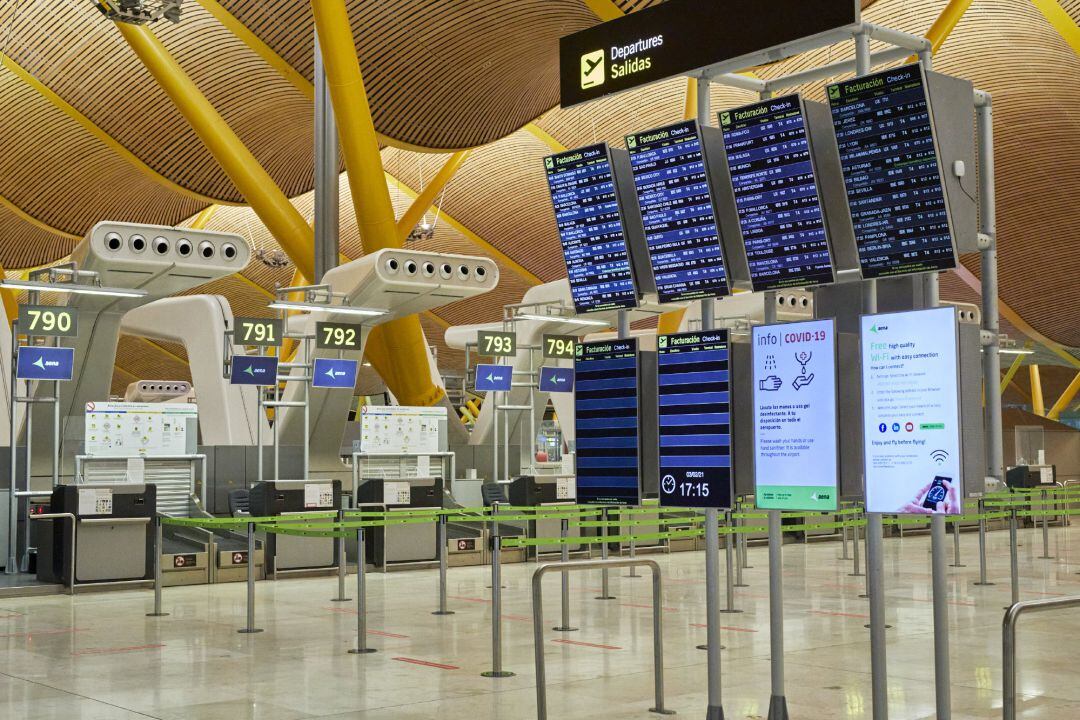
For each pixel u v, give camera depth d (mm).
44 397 17328
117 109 31750
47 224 39656
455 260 17500
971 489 5453
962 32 30641
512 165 44531
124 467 16109
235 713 7203
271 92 30516
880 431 5645
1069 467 42531
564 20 25766
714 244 6543
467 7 25641
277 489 15883
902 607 12477
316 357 19688
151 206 41219
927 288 5820
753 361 6215
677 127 6621
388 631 10867
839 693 7691
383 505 17516
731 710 7164
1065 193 37156
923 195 5629
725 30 6387
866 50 5875
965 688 7875
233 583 15773
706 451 6367
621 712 7148
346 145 21844
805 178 6031
